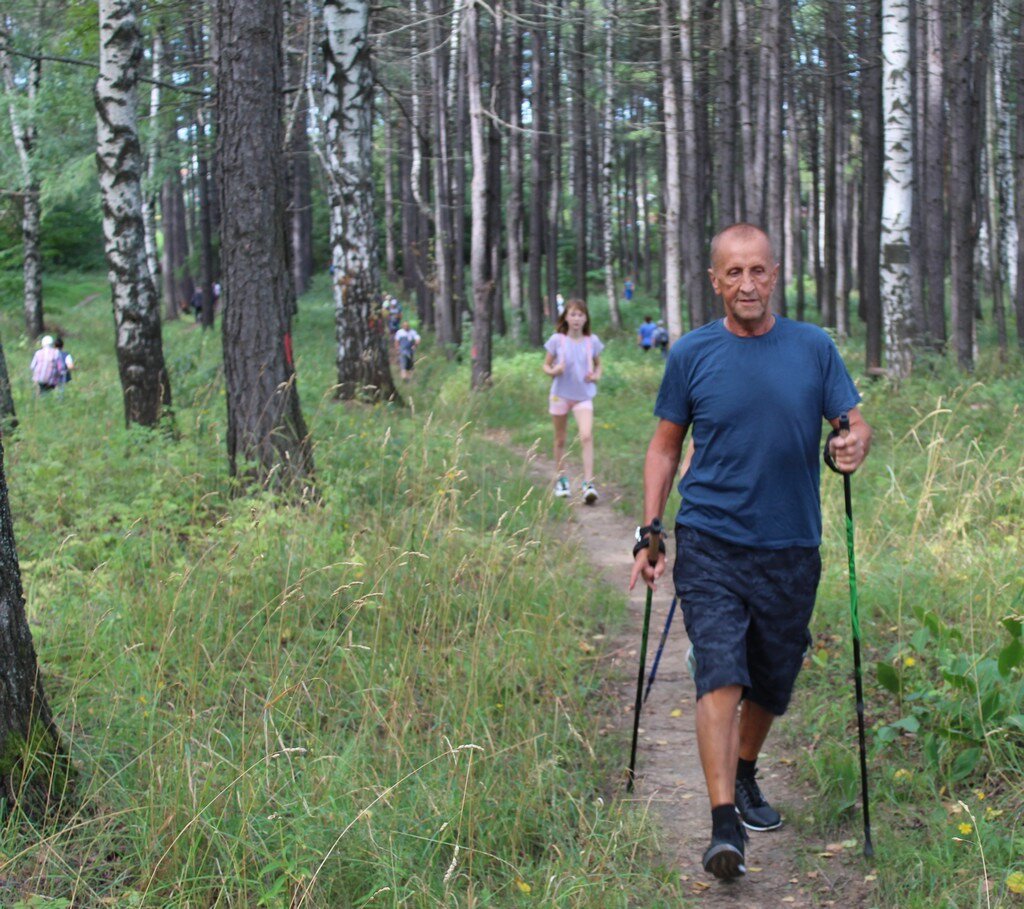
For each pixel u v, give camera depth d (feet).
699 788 14.01
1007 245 108.17
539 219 98.94
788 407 11.30
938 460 24.91
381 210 157.99
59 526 22.61
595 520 30.73
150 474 26.07
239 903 10.21
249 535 20.31
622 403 59.62
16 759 11.27
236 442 25.44
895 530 22.99
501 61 81.97
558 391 33.09
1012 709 13.37
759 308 11.30
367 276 48.85
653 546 11.93
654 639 20.30
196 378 39.83
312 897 10.38
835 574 20.54
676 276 81.35
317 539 20.72
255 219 25.11
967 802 12.27
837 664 16.83
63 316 112.98
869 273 62.23
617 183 163.12
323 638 16.02
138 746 12.82
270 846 11.06
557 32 93.97
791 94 108.06
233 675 14.82
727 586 11.48
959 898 10.50
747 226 11.51
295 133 59.62
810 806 13.03
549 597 20.25
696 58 73.92
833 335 96.63
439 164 91.45
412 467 27.17
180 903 10.07
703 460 11.71
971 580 18.70
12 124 77.15
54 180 76.13
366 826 11.27
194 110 70.79
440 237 90.74
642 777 14.34
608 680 18.02
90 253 160.04
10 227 131.75
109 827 11.33
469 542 21.79
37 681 11.76
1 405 35.35
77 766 12.23
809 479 11.58
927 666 15.85
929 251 57.57
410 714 13.99
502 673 16.48
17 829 11.06
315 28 50.49
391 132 118.21
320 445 28.30
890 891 10.89
